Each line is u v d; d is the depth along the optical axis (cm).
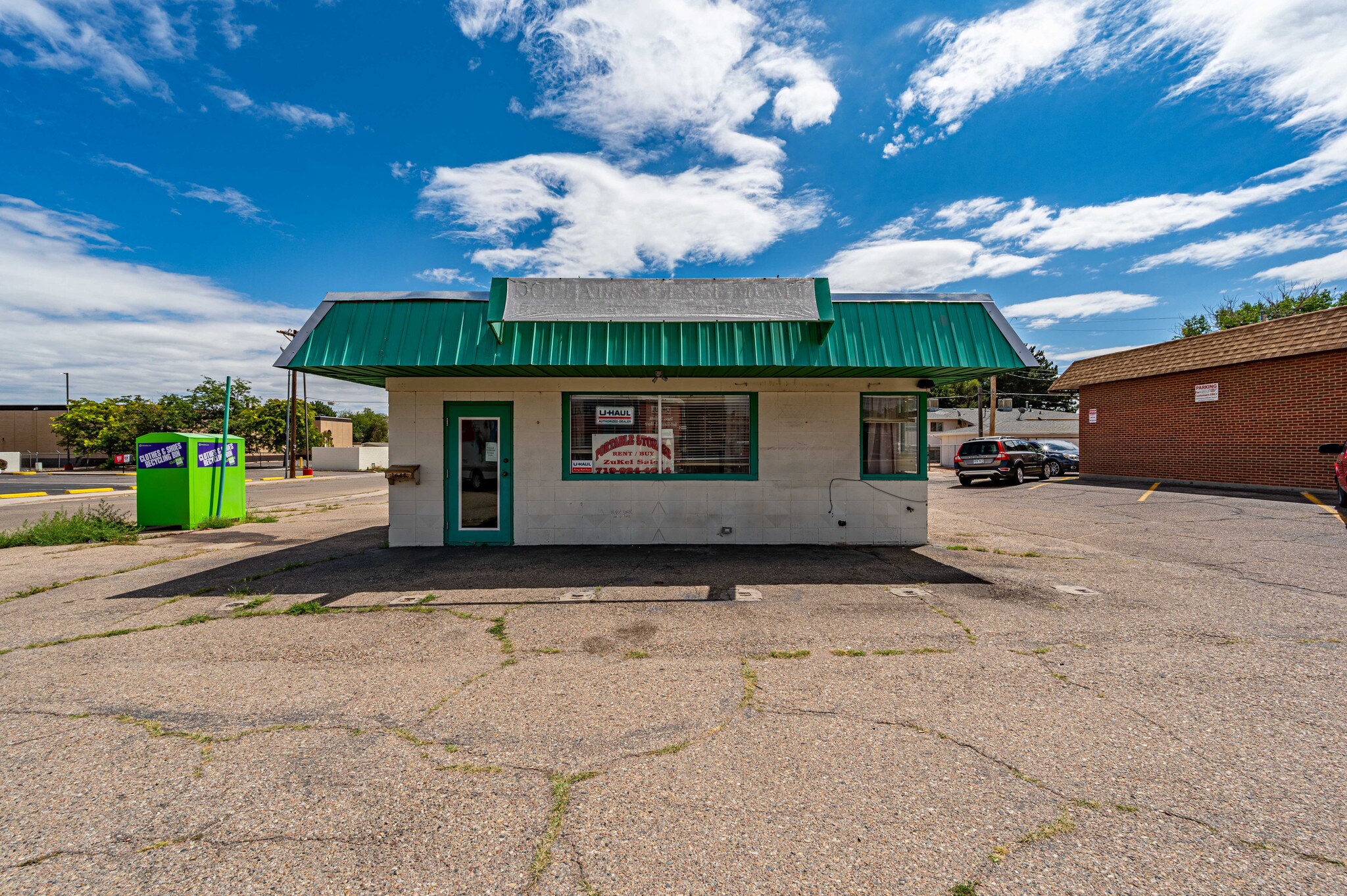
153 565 784
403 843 240
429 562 787
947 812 259
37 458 4838
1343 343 1452
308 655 457
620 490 898
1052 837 242
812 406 900
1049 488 1872
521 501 898
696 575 714
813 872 224
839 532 902
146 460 1120
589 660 444
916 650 459
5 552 886
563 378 889
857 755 308
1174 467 1905
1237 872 221
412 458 898
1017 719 346
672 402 902
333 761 303
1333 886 213
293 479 3306
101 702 374
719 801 268
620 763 300
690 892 214
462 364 714
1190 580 673
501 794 274
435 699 378
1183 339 1916
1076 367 2362
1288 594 614
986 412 4875
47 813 261
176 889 216
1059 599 603
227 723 346
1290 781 283
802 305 743
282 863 229
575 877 221
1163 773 290
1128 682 397
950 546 892
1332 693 380
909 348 734
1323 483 1509
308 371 818
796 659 442
